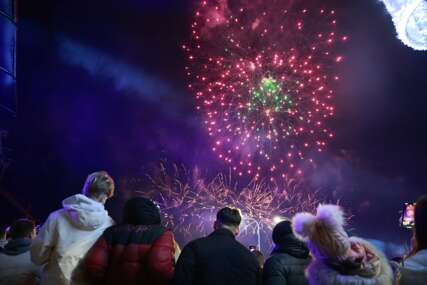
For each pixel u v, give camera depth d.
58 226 4.47
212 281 4.23
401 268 3.56
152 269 4.08
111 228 4.42
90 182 4.72
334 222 3.35
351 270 3.28
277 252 4.68
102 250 4.27
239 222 4.66
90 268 4.20
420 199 3.71
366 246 3.47
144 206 4.42
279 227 4.76
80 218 4.43
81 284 4.31
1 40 11.93
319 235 3.35
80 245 4.41
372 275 3.27
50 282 4.36
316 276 3.37
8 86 12.15
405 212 7.75
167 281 4.14
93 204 4.51
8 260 4.93
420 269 3.46
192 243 4.40
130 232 4.32
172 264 4.27
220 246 4.38
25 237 5.16
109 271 4.18
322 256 3.39
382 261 3.39
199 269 4.28
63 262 4.34
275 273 4.49
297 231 3.53
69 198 4.57
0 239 6.51
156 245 4.20
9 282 4.89
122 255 4.19
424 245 3.64
